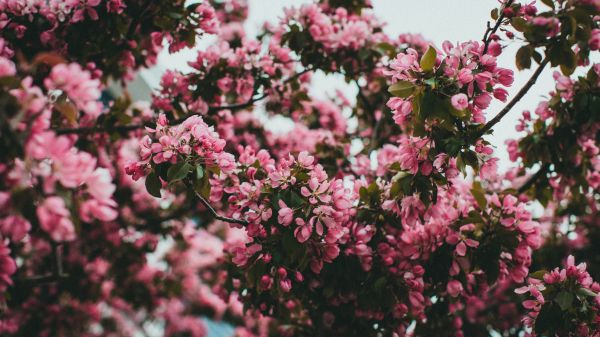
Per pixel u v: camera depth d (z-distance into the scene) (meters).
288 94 4.90
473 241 3.04
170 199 6.28
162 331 8.66
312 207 2.66
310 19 4.50
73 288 6.14
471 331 5.18
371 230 3.23
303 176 2.71
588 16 2.58
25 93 1.80
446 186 2.99
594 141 3.71
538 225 3.11
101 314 7.62
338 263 3.15
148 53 4.77
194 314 8.94
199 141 2.58
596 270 5.20
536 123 3.79
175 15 3.83
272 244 2.83
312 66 4.73
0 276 1.94
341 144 5.12
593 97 3.27
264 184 2.79
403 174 2.91
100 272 6.30
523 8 2.66
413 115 2.72
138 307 6.99
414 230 3.15
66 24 3.55
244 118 5.82
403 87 2.56
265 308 3.61
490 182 4.32
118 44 4.07
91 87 1.94
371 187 3.20
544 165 3.89
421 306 3.19
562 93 3.45
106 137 4.60
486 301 5.23
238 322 9.18
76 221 1.86
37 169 1.77
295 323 4.23
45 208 1.75
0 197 1.68
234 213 2.87
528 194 4.18
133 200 6.15
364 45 4.70
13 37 3.44
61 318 5.98
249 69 4.35
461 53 2.57
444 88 2.56
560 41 2.66
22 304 5.67
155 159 2.54
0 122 1.71
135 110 4.69
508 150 4.09
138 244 6.21
